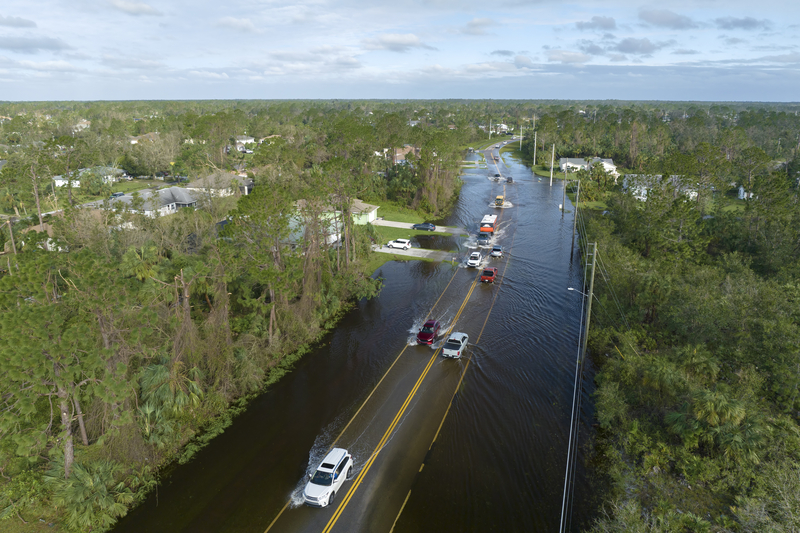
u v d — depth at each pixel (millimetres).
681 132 189250
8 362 21703
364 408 32531
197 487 25453
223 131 139000
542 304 50531
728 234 63562
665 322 40094
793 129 187125
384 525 22938
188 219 62656
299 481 25828
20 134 155375
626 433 28625
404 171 107375
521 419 31359
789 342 30891
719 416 26141
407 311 48562
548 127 182875
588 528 22828
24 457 26109
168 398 27891
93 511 23078
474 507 24125
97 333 25984
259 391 34625
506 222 87938
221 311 35188
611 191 108812
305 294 43250
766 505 22609
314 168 88312
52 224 55938
